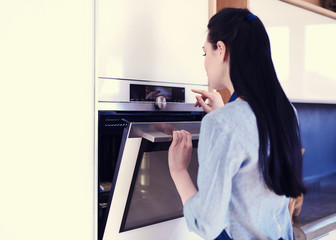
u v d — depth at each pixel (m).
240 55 0.77
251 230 0.78
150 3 1.07
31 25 0.80
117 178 0.99
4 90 0.77
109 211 1.02
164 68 1.12
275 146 0.74
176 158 0.89
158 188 1.10
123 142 0.95
